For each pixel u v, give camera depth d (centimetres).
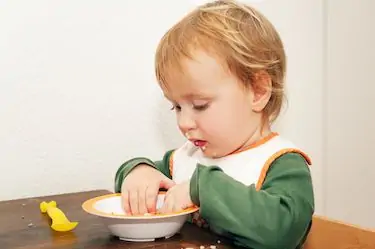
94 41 98
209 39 68
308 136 125
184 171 83
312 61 124
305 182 67
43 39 94
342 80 128
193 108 70
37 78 94
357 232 88
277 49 76
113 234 64
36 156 95
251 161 73
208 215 62
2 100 91
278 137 77
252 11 77
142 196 72
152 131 105
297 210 63
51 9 94
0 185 92
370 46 132
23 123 93
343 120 129
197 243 62
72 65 97
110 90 100
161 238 64
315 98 125
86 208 64
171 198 67
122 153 102
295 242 64
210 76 67
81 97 98
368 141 134
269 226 60
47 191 96
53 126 96
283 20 119
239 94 70
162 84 72
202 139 72
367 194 135
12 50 92
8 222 73
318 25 124
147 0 103
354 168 132
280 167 69
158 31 105
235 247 61
